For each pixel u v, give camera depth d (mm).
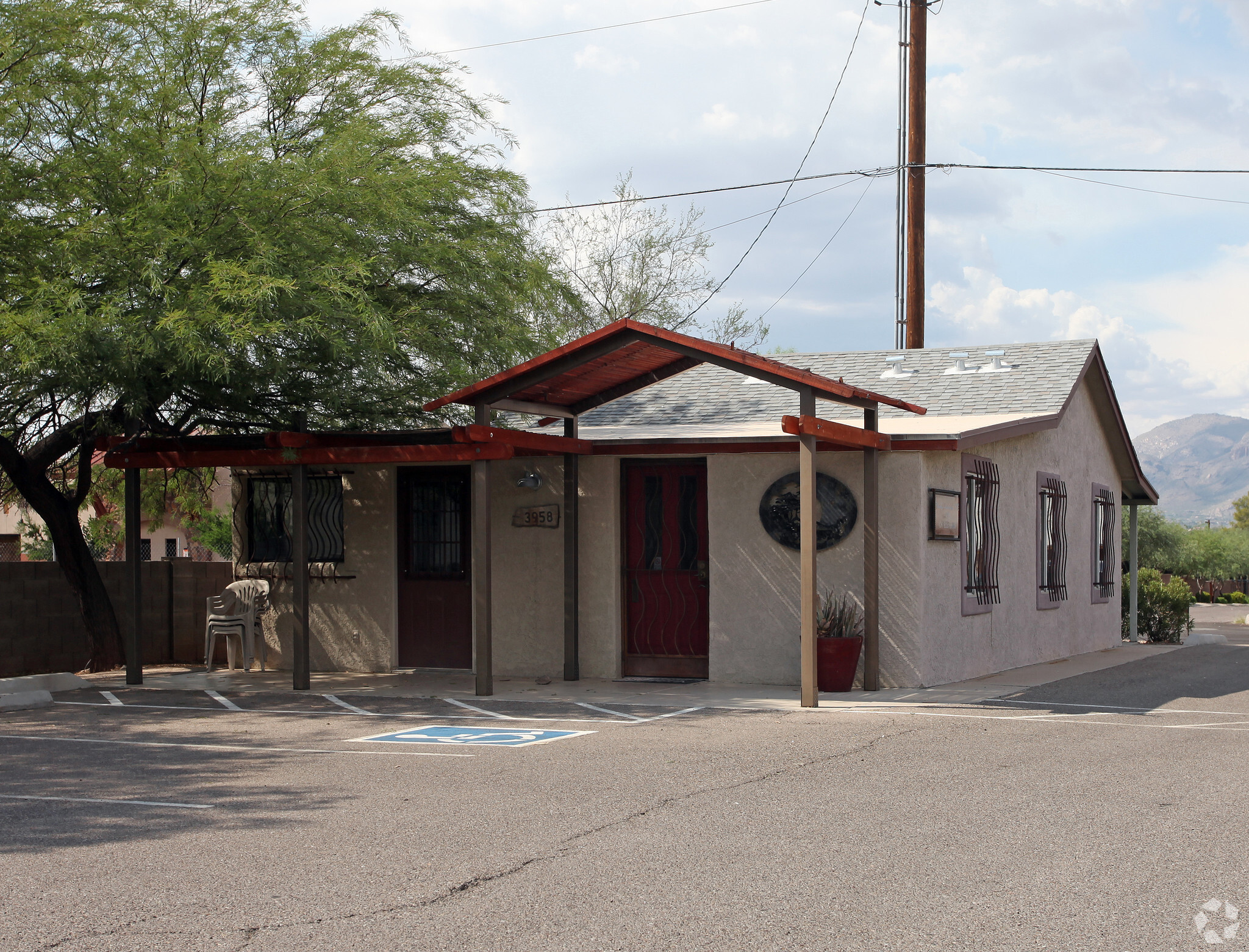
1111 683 13461
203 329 11047
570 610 13812
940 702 11641
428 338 13367
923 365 17344
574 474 13836
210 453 12977
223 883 5457
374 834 6340
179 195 11445
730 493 13406
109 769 8352
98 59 12812
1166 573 45062
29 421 13453
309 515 15234
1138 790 7332
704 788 7473
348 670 14953
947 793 7281
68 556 14922
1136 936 4664
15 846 6168
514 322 15219
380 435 12523
